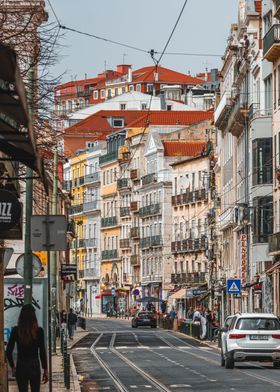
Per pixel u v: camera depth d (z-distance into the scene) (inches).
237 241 3922.2
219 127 4480.8
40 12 1135.0
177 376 1549.0
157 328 4443.9
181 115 6446.9
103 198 6948.8
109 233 6865.2
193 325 3270.2
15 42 1120.2
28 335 800.9
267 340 1675.7
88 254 7155.5
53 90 1171.3
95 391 1295.5
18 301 1342.3
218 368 1738.4
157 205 6023.6
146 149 6274.6
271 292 3102.9
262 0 3193.9
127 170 6560.0
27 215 1338.6
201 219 5452.8
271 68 3144.7
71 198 4453.7
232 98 3846.0
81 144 7342.5
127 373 1640.0
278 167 2979.8
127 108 7549.2
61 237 959.6
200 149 6013.8
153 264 6097.4
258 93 3366.1
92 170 7101.4
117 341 3063.5
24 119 520.7
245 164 3575.3
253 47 3452.3
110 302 6756.9
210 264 4862.2
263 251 3129.9
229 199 4252.0
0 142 584.4
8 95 500.1
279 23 2913.4
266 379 1460.4
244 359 1683.1
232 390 1262.3
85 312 7003.0
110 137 6840.6
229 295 4143.7
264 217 3137.3
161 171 6013.8
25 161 609.0
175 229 5826.8
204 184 5403.5
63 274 2677.2
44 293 1342.3
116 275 6688.0
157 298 5561.0
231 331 1691.7
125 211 6599.4
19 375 803.4
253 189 3161.9
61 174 4153.5
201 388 1302.9
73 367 1724.9
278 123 2982.3
